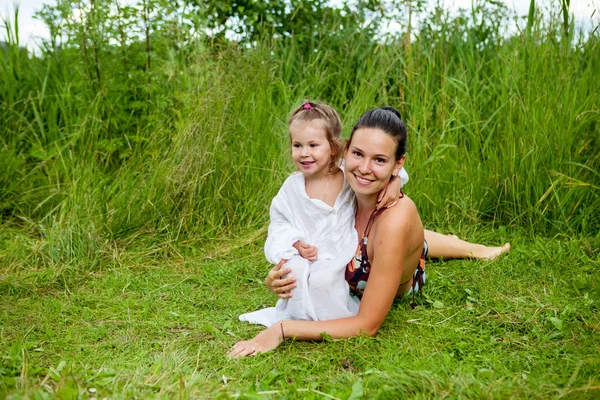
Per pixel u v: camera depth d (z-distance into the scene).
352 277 2.95
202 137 4.60
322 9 6.65
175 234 4.25
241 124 4.84
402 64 5.39
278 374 2.43
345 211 2.94
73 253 3.82
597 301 3.06
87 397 2.19
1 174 4.89
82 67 5.20
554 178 4.37
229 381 2.43
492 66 5.35
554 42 4.93
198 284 3.60
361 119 2.72
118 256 3.90
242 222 4.52
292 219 3.02
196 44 5.41
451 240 3.80
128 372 2.43
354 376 2.39
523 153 4.45
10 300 3.33
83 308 3.20
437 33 5.51
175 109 4.99
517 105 4.69
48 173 4.97
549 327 2.86
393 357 2.57
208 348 2.74
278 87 5.46
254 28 6.39
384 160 2.65
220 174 4.57
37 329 2.98
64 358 2.62
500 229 4.23
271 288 2.93
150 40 5.25
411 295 3.18
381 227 2.73
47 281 3.56
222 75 4.98
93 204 4.24
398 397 2.19
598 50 4.87
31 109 5.61
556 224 4.21
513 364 2.50
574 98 4.54
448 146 4.58
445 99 4.93
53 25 5.46
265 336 2.72
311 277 2.85
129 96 5.15
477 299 3.21
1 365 2.46
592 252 3.79
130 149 4.93
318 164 2.96
